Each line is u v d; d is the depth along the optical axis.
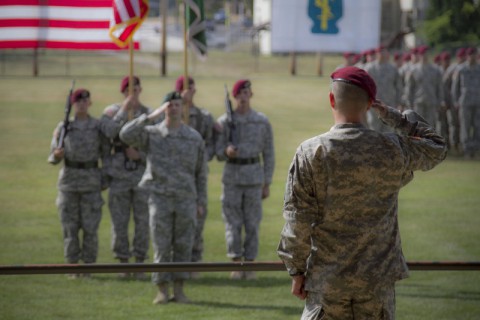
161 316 12.63
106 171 15.80
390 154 6.84
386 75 29.94
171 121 13.43
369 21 22.25
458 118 31.28
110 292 14.17
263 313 12.81
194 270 8.45
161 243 13.35
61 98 46.66
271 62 80.56
